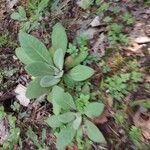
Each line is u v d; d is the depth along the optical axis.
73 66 0.22
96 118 0.20
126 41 0.22
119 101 0.20
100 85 0.21
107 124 0.20
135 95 0.20
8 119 0.23
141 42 0.22
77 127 0.20
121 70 0.21
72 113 0.21
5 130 0.23
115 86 0.21
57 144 0.20
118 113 0.20
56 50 0.22
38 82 0.22
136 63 0.21
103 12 0.24
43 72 0.22
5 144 0.22
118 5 0.24
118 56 0.22
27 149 0.22
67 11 0.26
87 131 0.20
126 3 0.24
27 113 0.23
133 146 0.19
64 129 0.20
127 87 0.21
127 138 0.19
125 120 0.20
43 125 0.22
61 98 0.21
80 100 0.21
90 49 0.23
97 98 0.21
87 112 0.20
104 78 0.21
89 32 0.24
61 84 0.22
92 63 0.22
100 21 0.24
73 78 0.22
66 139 0.20
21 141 0.22
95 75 0.22
